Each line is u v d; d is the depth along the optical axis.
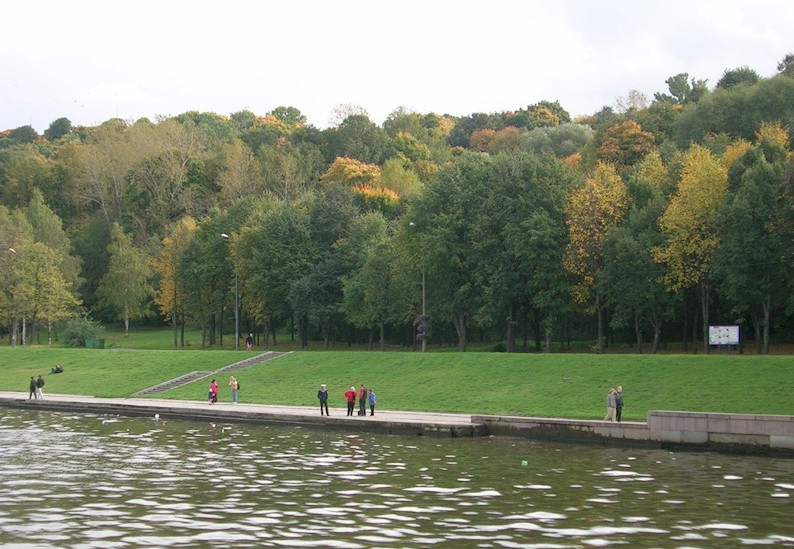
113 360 99.12
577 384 64.44
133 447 50.97
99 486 38.22
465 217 96.44
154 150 179.25
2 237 129.12
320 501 34.62
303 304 111.88
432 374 73.56
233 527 30.23
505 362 72.62
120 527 30.31
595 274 86.62
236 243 119.94
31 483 39.03
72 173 182.25
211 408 67.88
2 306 127.94
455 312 95.44
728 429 47.50
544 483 38.28
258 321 120.06
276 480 39.47
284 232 116.19
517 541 28.11
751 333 97.94
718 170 81.81
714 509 32.59
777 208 77.00
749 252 76.50
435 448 49.78
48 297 128.50
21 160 189.62
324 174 179.50
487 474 40.72
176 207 170.00
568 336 104.00
